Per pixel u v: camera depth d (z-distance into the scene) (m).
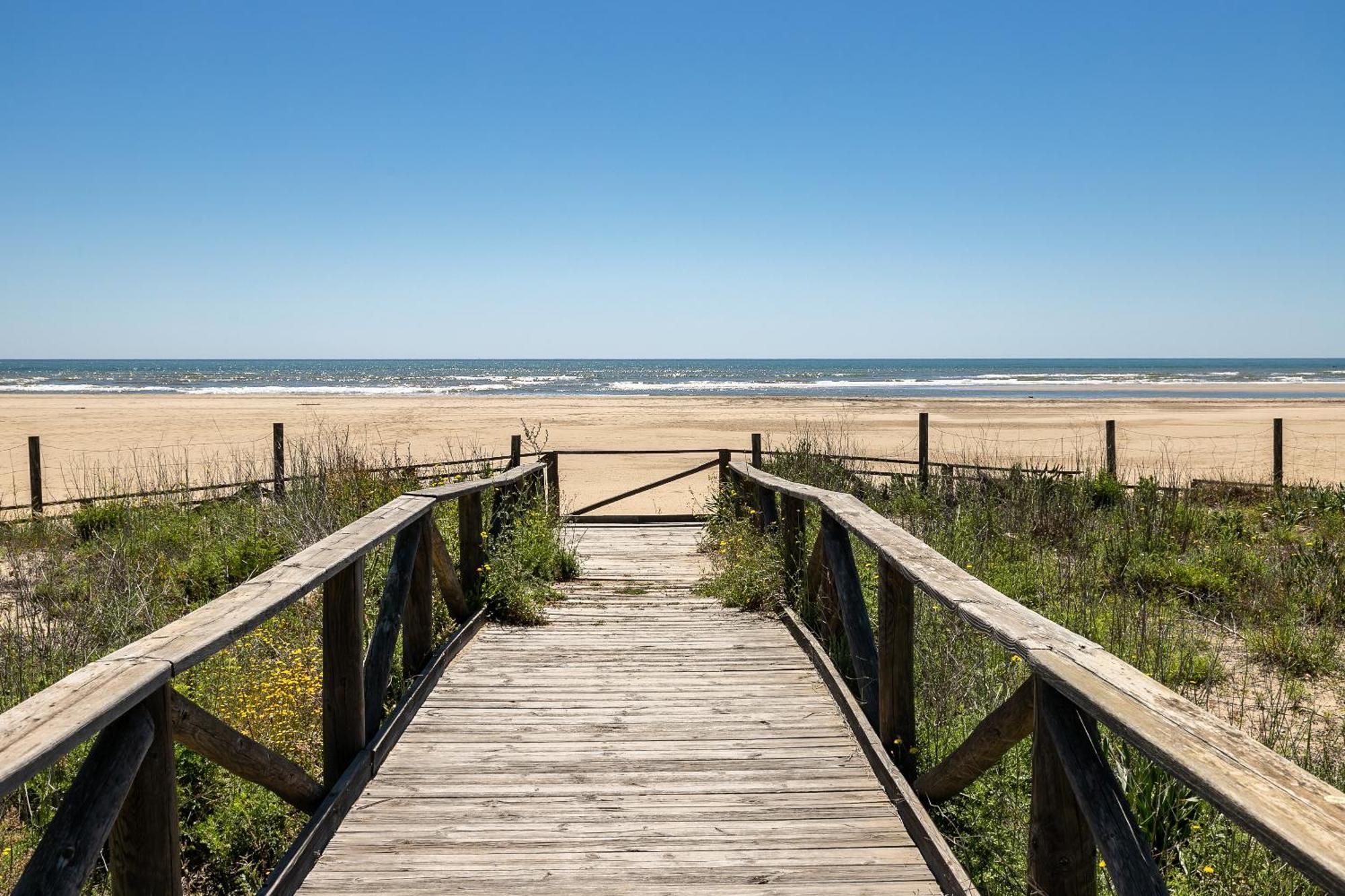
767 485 6.77
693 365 146.62
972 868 3.08
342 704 3.56
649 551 9.33
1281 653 6.09
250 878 3.37
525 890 2.89
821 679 5.04
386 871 3.01
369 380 78.00
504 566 6.57
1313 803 1.38
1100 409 38.25
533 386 67.06
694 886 2.92
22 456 20.09
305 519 8.27
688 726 4.34
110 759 1.90
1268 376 83.31
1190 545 9.05
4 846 3.58
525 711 4.53
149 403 41.28
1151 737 1.64
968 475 12.18
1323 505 10.71
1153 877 1.82
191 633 2.29
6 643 5.29
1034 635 2.30
